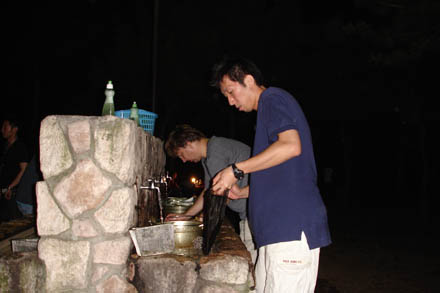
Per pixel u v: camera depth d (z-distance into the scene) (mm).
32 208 4719
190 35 10070
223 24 10391
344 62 11023
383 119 14750
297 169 1910
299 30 11016
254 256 3270
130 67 9984
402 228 9000
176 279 2287
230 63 2020
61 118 2295
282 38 10914
